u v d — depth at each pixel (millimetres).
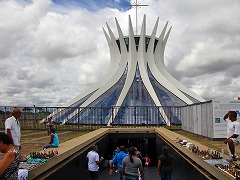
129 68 38750
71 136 18969
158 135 20312
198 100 37125
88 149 13719
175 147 12969
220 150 11805
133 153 8508
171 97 35094
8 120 7500
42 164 6934
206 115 17688
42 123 27016
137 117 29859
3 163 4531
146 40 40969
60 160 8578
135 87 36000
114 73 39719
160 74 38812
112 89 36688
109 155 21656
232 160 7617
